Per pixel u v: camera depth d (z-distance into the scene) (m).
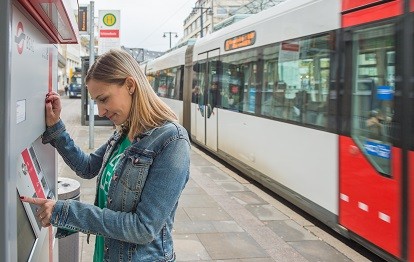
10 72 1.15
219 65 9.48
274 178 6.46
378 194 3.97
